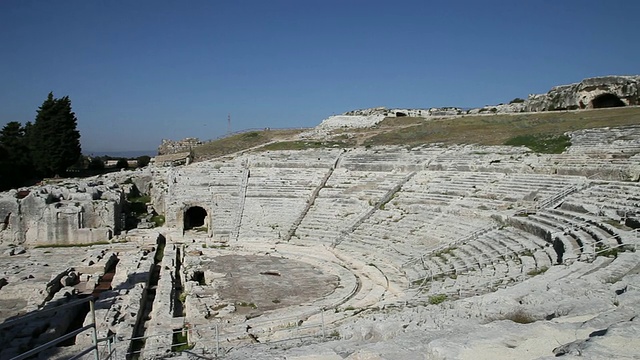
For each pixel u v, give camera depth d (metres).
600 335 9.87
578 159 44.78
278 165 65.31
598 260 21.58
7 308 31.19
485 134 65.81
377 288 32.97
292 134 93.50
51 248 49.94
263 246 47.94
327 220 51.09
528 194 41.19
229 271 39.16
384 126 87.12
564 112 70.38
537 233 32.41
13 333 24.89
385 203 50.50
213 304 30.56
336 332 17.33
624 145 44.59
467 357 9.92
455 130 72.62
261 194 58.56
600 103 73.50
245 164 66.50
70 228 52.28
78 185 60.59
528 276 23.19
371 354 10.81
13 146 82.62
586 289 15.53
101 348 22.84
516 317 13.93
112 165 110.56
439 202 46.59
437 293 24.72
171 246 49.38
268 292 33.41
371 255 41.31
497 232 35.88
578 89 73.75
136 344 24.69
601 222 28.97
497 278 24.77
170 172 66.50
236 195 58.94
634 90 68.06
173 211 57.00
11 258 45.00
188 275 38.00
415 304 22.69
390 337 13.60
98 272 40.03
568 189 39.28
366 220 48.41
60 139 81.62
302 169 63.41
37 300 31.66
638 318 10.66
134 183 70.88
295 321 26.59
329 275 37.53
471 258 32.78
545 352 10.09
